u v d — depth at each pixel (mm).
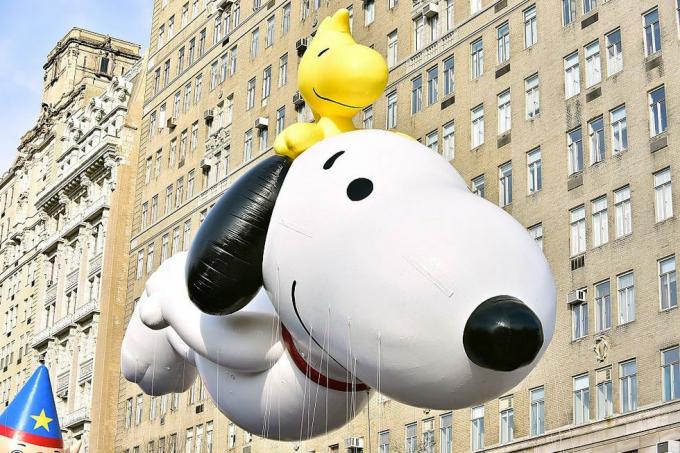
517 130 38094
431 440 38625
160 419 54969
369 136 11703
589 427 33125
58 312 68750
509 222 10656
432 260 10156
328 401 12055
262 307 12398
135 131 65312
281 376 12227
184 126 60094
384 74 12094
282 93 51406
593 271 34281
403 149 11477
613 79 34938
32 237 77688
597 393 33250
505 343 9781
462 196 10812
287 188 11578
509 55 39125
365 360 10602
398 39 44562
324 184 11195
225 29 58094
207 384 13203
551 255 35844
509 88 38812
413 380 10422
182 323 12719
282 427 12445
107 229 64312
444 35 42250
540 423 34875
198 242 12023
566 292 34969
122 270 62875
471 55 40875
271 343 12281
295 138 12062
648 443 31266
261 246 11844
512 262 10266
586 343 33969
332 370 11742
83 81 76375
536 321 9883
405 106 43469
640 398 31906
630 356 32500
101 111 68125
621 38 35031
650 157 33188
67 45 83688
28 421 16016
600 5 35969
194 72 60188
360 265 10469
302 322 11172
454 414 38062
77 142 70875
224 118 56156
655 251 32406
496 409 36469
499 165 38562
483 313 9891
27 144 82250
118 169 64312
